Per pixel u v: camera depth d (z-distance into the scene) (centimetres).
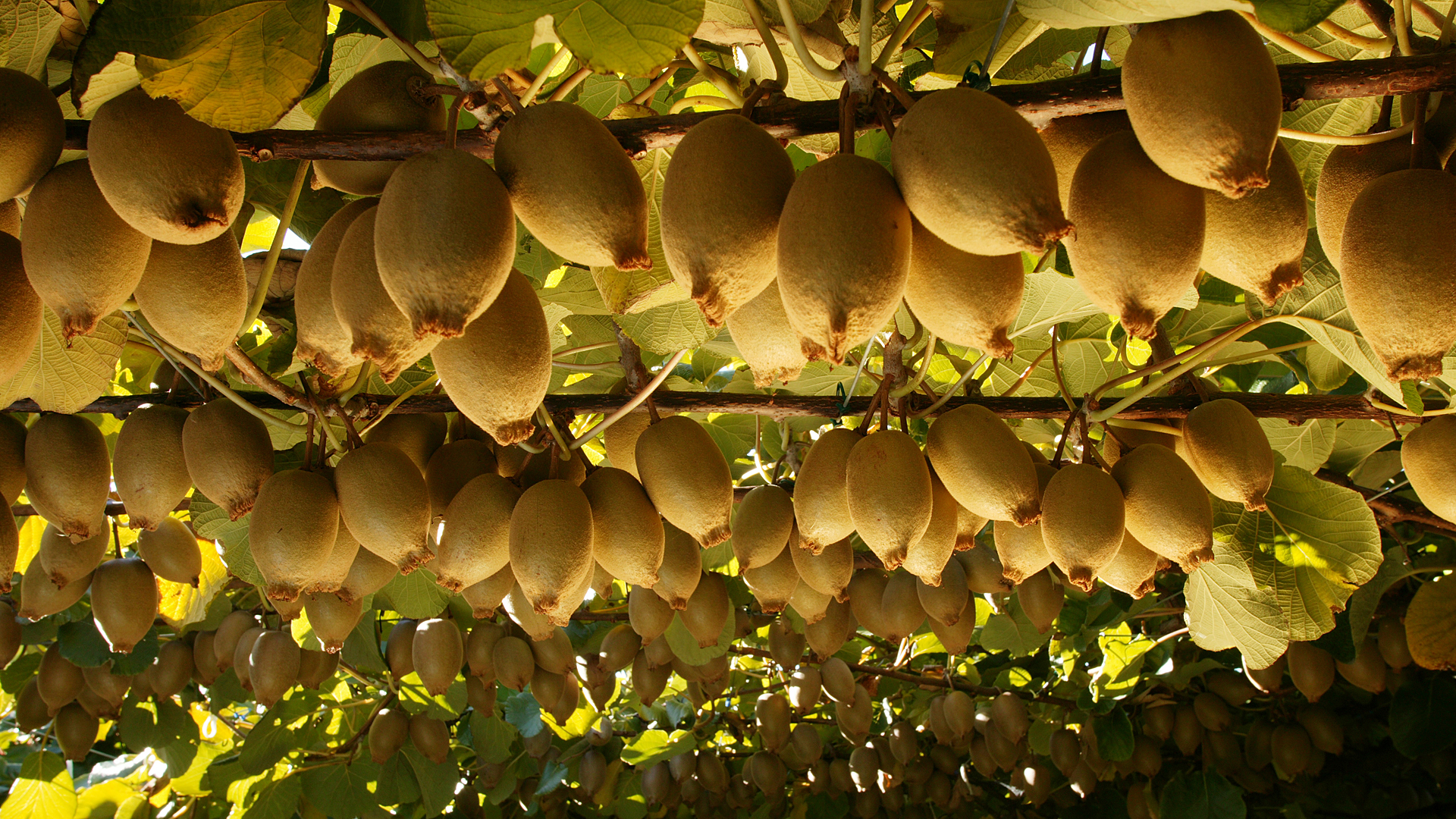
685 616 102
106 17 53
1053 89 57
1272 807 190
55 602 105
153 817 176
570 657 137
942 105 51
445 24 52
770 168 52
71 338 54
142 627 106
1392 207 54
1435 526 107
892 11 75
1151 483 69
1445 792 190
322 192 83
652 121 59
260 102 55
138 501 74
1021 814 205
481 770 187
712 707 197
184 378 79
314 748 171
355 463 68
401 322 55
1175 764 189
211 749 181
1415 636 112
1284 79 57
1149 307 54
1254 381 133
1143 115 52
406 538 68
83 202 54
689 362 126
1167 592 168
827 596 100
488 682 134
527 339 57
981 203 49
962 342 54
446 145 55
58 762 171
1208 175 51
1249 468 72
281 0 54
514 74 59
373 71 61
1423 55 57
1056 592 112
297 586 68
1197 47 51
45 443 74
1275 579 87
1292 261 56
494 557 70
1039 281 80
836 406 88
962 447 68
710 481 71
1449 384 74
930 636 189
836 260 50
